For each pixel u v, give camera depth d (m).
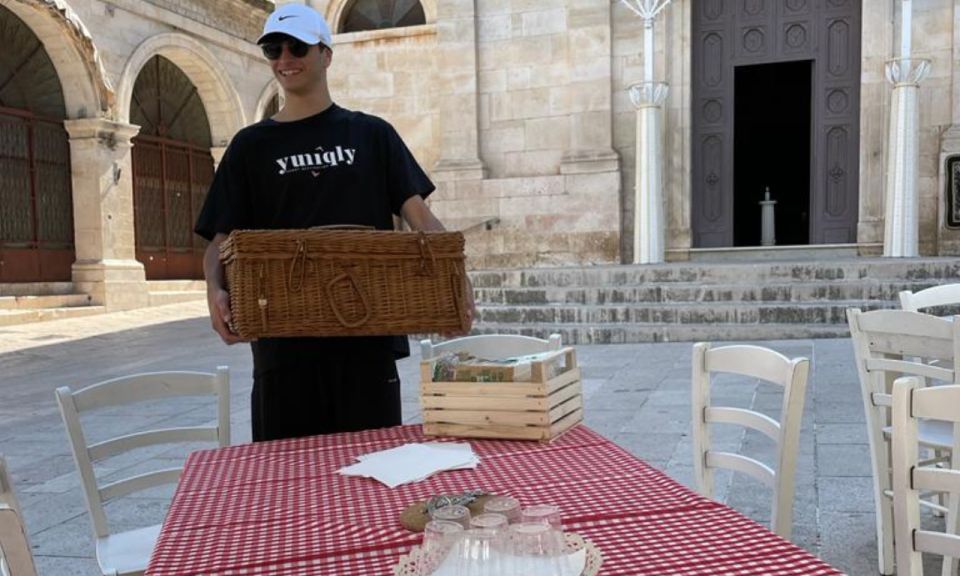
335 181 2.96
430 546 1.36
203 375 3.09
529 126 14.45
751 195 23.25
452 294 2.34
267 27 2.89
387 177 3.08
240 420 6.63
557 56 14.22
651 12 12.16
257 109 23.53
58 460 5.57
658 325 10.05
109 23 17.98
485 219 14.57
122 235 18.39
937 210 12.45
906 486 1.93
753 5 13.64
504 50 14.53
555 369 2.55
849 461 4.55
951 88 12.30
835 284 9.94
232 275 2.26
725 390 6.57
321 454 2.44
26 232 17.31
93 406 2.89
